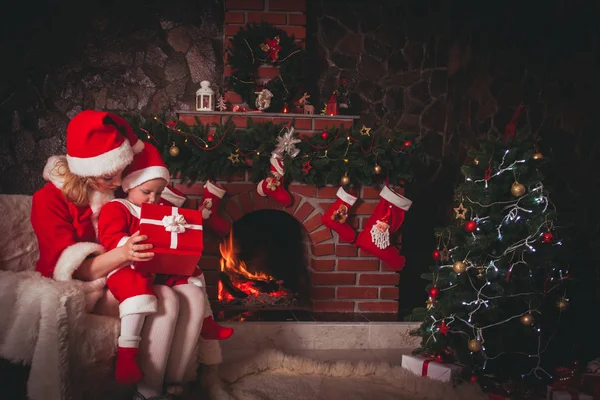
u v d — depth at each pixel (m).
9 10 3.69
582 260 2.89
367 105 4.13
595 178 2.80
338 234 3.20
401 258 3.23
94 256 1.93
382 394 2.36
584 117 2.87
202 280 2.25
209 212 2.98
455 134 4.11
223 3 3.89
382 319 3.12
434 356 2.70
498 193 2.46
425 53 4.18
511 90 3.43
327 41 4.04
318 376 2.55
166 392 2.06
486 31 3.74
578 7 2.90
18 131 3.73
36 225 1.91
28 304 1.66
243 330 2.92
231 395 2.17
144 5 3.84
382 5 4.10
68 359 1.67
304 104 3.56
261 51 3.48
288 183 3.18
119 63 3.83
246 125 3.14
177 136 2.95
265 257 3.82
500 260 2.45
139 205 2.07
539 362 2.47
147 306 1.83
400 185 3.29
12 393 1.68
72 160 1.85
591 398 2.23
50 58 3.75
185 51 3.88
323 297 3.25
